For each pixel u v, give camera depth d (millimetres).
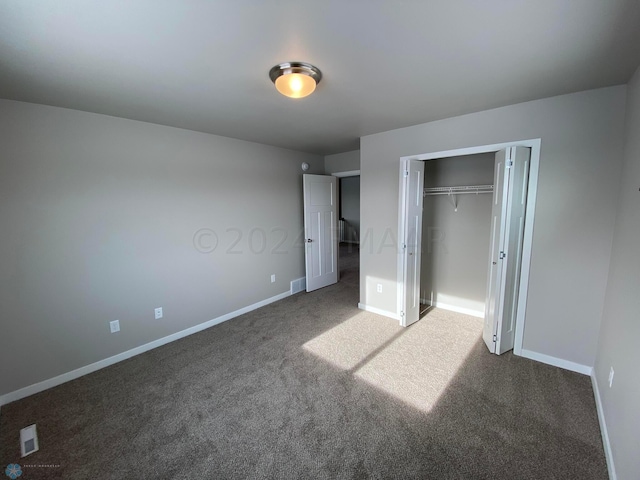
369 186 3490
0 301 2086
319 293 4512
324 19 1228
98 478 1530
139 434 1810
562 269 2326
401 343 2877
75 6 1101
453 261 3635
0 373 2105
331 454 1640
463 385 2205
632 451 1269
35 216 2182
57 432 1838
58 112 2236
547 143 2287
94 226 2463
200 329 3295
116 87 1897
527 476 1485
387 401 2051
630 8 1159
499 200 2459
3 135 2031
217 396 2148
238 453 1661
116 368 2551
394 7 1150
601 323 2168
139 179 2707
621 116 2014
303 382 2287
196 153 3125
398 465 1562
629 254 1654
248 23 1247
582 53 1557
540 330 2477
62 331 2354
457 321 3379
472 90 2070
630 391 1381
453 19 1240
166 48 1440
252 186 3752
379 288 3607
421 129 2945
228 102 2221
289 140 3639
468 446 1668
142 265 2779
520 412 1917
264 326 3350
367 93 2096
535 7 1162
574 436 1723
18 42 1351
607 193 2109
